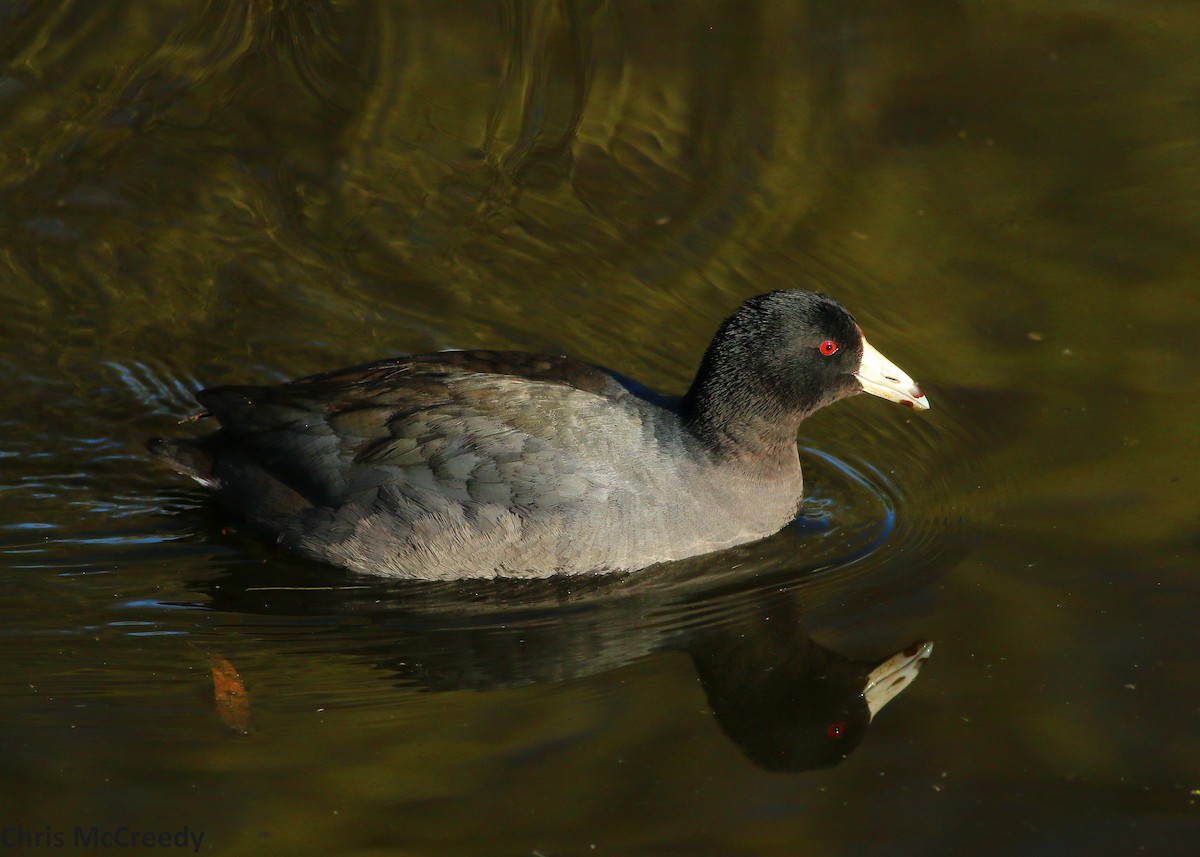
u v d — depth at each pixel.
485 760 9.51
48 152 16.78
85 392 13.57
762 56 18.56
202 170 16.70
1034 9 19.59
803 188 16.47
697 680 10.41
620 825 8.86
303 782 9.27
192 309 14.74
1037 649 10.36
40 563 11.62
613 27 19.08
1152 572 11.05
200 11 19.06
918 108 17.61
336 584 11.66
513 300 15.00
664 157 17.03
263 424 12.00
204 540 12.07
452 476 11.41
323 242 15.80
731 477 11.88
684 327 14.62
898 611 11.05
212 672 10.49
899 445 13.42
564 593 11.56
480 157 17.08
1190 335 13.97
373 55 18.64
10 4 18.64
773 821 8.86
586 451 11.48
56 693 10.15
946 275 15.05
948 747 9.48
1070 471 12.40
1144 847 8.48
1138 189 16.16
